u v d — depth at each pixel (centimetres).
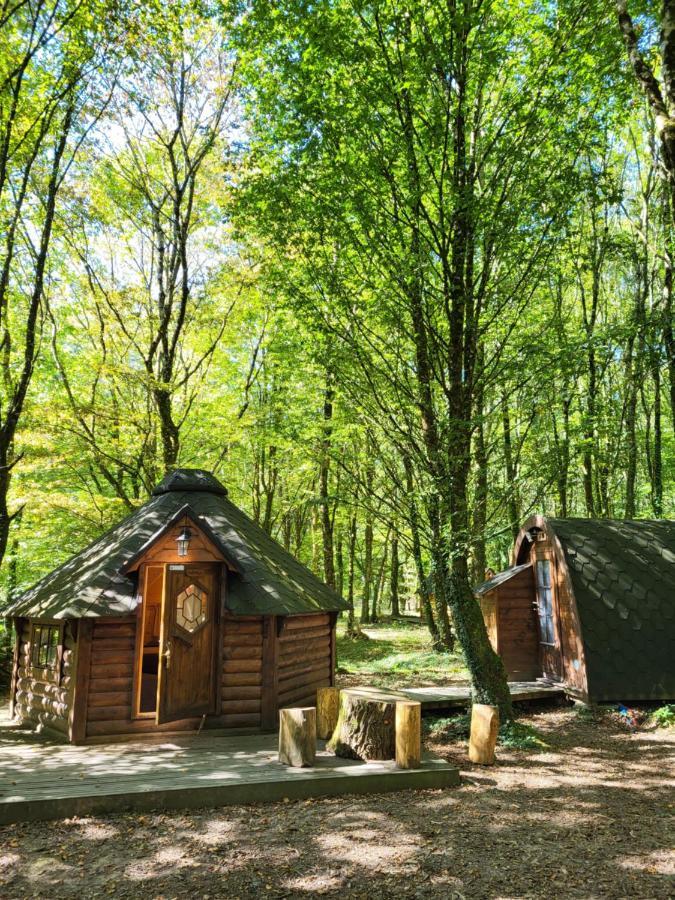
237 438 1645
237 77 1091
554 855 468
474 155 871
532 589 1189
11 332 1498
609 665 966
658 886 420
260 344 1720
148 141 1598
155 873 439
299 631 942
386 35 843
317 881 426
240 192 943
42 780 603
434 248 881
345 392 1027
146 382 1426
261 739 791
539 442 1048
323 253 927
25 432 1298
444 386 899
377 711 682
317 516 2238
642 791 621
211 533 833
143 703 945
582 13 790
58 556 1659
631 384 1486
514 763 724
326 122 845
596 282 1454
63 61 1167
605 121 900
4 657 1312
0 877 435
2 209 1223
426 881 426
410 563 2797
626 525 1138
